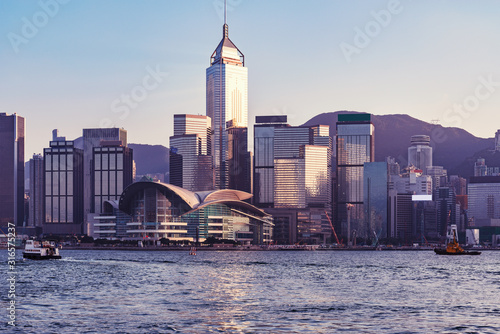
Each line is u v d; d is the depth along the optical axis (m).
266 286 157.88
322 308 116.06
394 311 112.50
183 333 91.81
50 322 99.50
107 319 102.62
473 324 99.38
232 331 93.31
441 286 162.12
